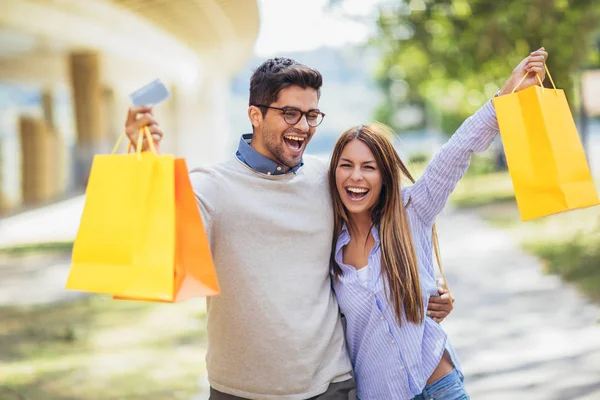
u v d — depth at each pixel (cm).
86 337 870
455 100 3294
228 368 336
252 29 2384
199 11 1888
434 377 365
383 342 353
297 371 330
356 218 367
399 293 348
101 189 278
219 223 326
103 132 2314
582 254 1188
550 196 318
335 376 343
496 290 1047
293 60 339
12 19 1548
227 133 4284
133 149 288
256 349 329
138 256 271
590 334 777
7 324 956
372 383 359
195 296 276
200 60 3519
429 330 360
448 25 1983
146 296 268
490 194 2703
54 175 3027
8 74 3312
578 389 607
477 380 652
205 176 329
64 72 3400
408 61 2781
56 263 1482
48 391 655
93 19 1889
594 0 1706
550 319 855
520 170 322
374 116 6325
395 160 354
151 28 2255
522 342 768
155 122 286
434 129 5147
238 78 4834
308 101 331
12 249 1702
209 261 277
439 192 358
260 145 337
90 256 275
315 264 342
